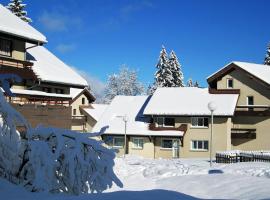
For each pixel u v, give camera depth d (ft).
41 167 34.35
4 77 40.27
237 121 153.48
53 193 34.68
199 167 90.43
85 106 203.72
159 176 84.12
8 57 99.96
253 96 151.84
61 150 35.55
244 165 89.71
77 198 29.12
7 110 36.06
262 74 152.66
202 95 157.69
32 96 102.17
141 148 153.69
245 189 52.80
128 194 32.07
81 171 35.73
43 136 36.58
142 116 160.45
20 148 35.94
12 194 32.42
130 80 283.59
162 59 260.42
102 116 164.04
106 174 36.91
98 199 28.94
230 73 156.25
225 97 153.17
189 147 150.41
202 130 149.48
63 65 139.33
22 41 105.91
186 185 61.31
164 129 151.64
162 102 156.56
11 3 209.67
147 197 31.53
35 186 33.68
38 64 125.90
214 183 60.03
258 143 149.38
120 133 152.97
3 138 36.11
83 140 36.68
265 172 75.36
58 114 93.71
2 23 98.84
